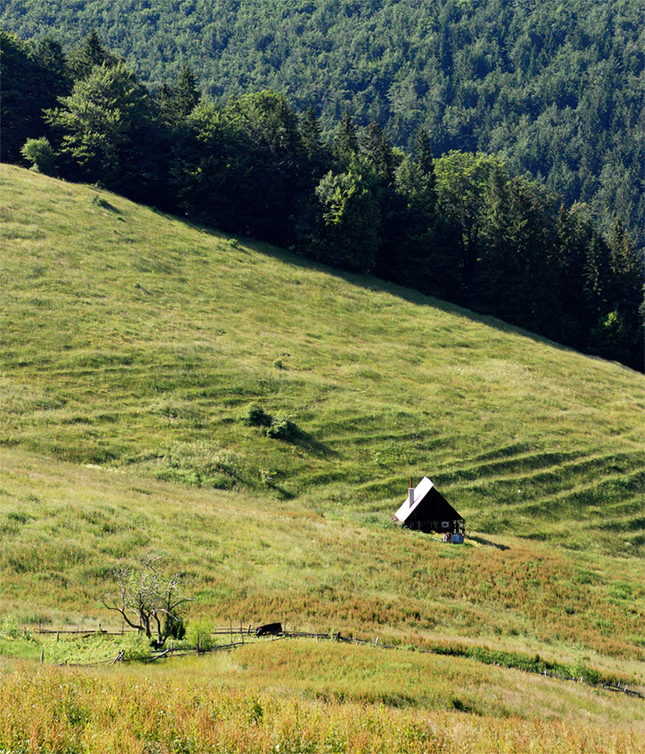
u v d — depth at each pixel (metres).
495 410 79.81
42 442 55.25
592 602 46.28
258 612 35.31
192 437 61.81
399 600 40.78
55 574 34.88
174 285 90.31
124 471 54.78
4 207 91.75
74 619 30.36
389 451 67.44
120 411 62.44
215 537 44.50
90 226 95.94
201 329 81.56
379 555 47.72
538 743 18.41
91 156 112.31
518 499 65.19
